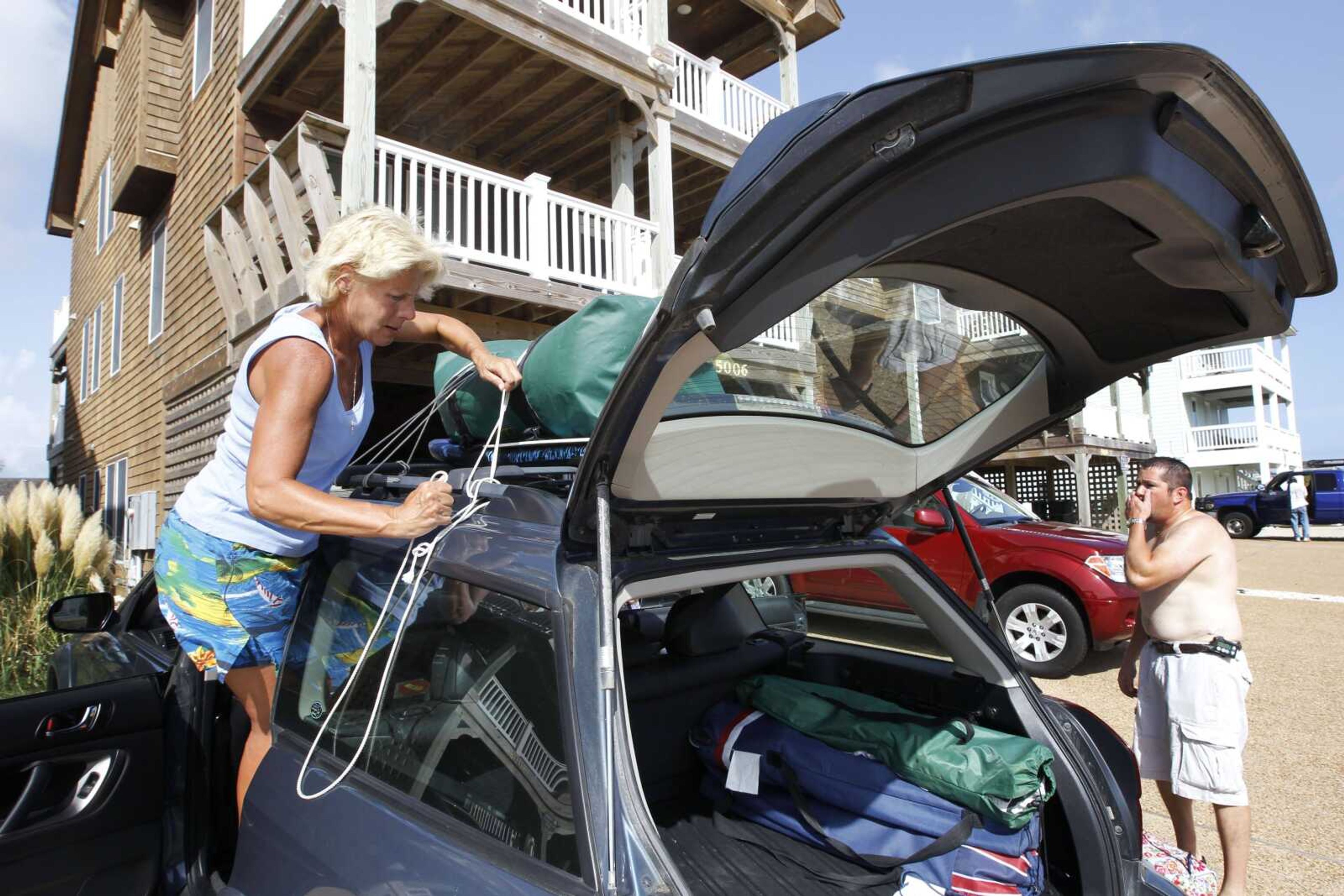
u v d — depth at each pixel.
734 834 2.11
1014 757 1.89
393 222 1.77
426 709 1.63
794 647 2.62
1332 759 4.41
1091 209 1.35
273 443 1.60
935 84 1.02
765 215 1.10
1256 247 1.37
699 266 1.12
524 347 2.26
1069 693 5.75
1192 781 2.98
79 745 1.92
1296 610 8.93
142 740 2.03
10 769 1.83
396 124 10.37
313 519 1.56
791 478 1.80
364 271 1.72
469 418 2.26
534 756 1.41
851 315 1.83
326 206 6.60
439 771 1.56
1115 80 1.06
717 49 13.36
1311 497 21.75
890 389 1.95
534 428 2.13
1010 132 1.11
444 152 11.21
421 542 1.79
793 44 12.59
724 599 2.49
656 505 1.60
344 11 7.02
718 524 1.81
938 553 6.71
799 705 2.23
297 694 1.94
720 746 2.20
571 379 1.80
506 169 11.77
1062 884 1.94
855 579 5.66
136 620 3.30
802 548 1.91
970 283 1.71
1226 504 21.00
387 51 8.78
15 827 1.81
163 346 11.95
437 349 8.16
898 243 1.17
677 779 2.30
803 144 1.07
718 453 1.64
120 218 14.73
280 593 1.97
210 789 2.12
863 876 1.91
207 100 10.50
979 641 2.13
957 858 1.83
